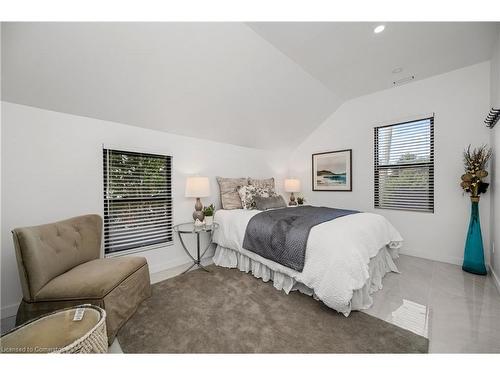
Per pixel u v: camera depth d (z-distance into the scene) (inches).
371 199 133.0
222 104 104.0
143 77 76.3
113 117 87.0
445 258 106.4
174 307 68.7
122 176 92.0
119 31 60.6
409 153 117.9
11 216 66.4
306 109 135.9
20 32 53.3
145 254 98.0
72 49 60.4
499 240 79.9
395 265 99.7
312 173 167.5
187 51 73.0
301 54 89.5
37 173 70.9
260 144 156.6
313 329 56.9
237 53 80.4
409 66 99.9
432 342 51.6
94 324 43.8
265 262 85.7
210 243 118.2
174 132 110.0
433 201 109.9
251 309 67.0
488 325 57.5
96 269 62.1
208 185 107.1
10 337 40.5
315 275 67.4
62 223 66.8
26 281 53.2
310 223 79.9
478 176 89.4
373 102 130.6
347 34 76.9
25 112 68.4
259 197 126.1
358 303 64.7
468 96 99.2
